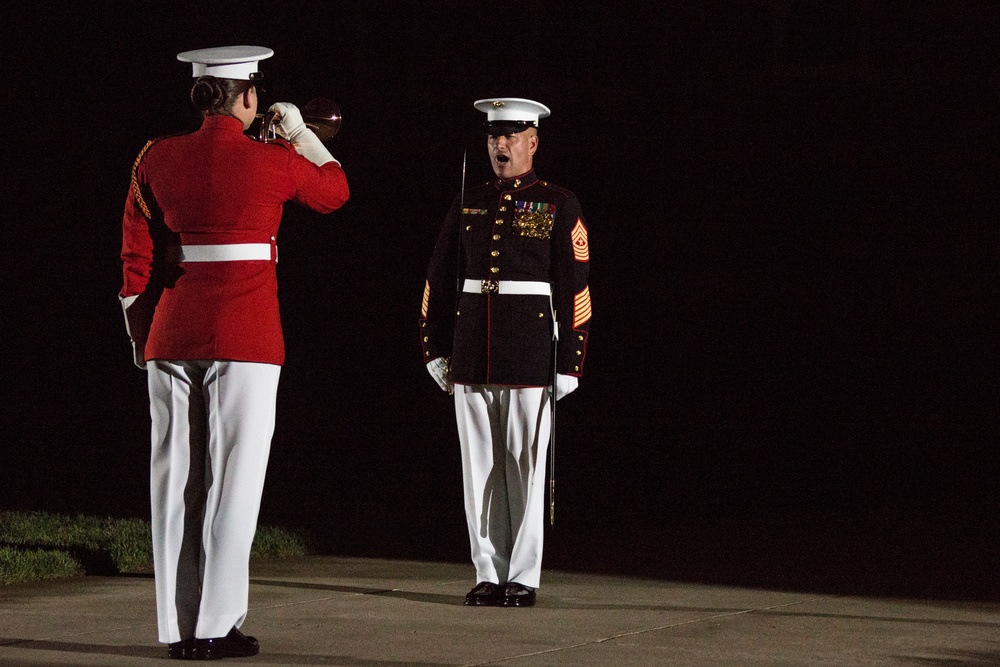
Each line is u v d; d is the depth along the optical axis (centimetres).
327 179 772
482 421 975
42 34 2116
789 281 2253
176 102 2092
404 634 825
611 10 2214
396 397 2142
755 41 2241
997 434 2153
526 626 860
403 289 2164
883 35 2245
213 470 734
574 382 970
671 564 1173
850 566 1166
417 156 2156
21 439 1909
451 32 2148
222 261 736
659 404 2195
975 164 2239
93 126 2119
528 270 965
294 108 792
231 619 739
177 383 742
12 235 2127
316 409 2111
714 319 2242
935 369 2220
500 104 973
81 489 1600
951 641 829
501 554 977
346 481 1744
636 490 1747
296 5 2100
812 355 2233
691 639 821
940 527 1457
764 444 2083
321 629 839
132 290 750
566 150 2220
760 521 1509
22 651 752
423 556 1216
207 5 2089
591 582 1064
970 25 2231
